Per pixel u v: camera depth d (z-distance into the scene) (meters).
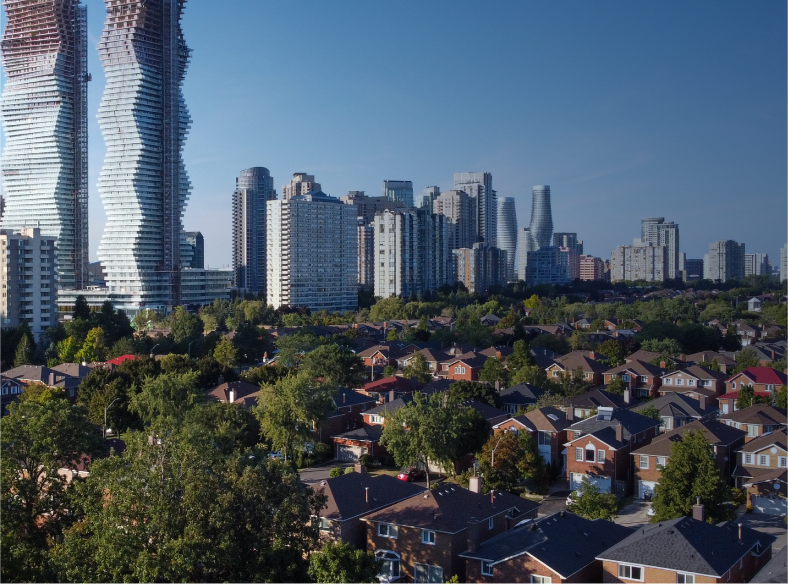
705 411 117.19
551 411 107.88
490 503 74.25
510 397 128.62
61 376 154.75
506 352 186.00
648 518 84.31
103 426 119.25
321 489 70.19
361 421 122.88
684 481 77.12
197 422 102.75
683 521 63.53
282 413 104.50
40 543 70.75
